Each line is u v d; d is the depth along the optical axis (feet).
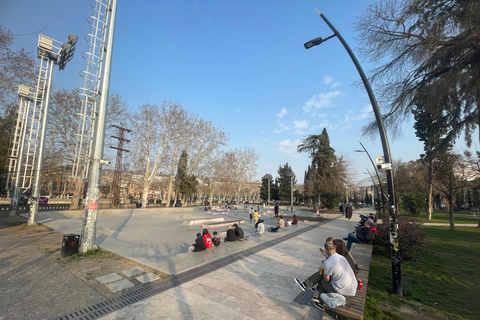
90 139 34.86
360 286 14.44
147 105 112.68
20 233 39.09
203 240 28.63
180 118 118.11
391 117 33.73
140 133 111.34
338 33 23.02
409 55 30.58
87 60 34.09
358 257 24.80
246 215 98.22
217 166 165.99
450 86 28.37
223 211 117.80
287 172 223.71
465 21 26.07
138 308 14.03
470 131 40.81
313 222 69.10
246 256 26.40
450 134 44.19
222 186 213.05
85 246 26.18
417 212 85.20
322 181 131.64
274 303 15.02
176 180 144.97
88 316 13.10
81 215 69.46
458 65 27.50
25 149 75.31
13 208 65.21
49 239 33.81
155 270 20.89
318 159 142.51
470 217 102.68
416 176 95.35
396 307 16.40
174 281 18.43
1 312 13.55
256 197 395.75
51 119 88.53
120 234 43.37
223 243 33.30
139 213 87.76
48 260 23.52
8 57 40.37
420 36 29.30
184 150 136.26
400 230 30.73
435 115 33.96
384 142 20.34
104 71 28.53
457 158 56.44
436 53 27.55
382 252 32.78
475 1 24.81
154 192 315.78
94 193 27.32
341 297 12.67
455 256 31.17
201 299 15.34
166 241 37.19
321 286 13.75
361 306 12.68
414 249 29.68
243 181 198.18
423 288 20.24
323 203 119.44
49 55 53.88
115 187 112.27
